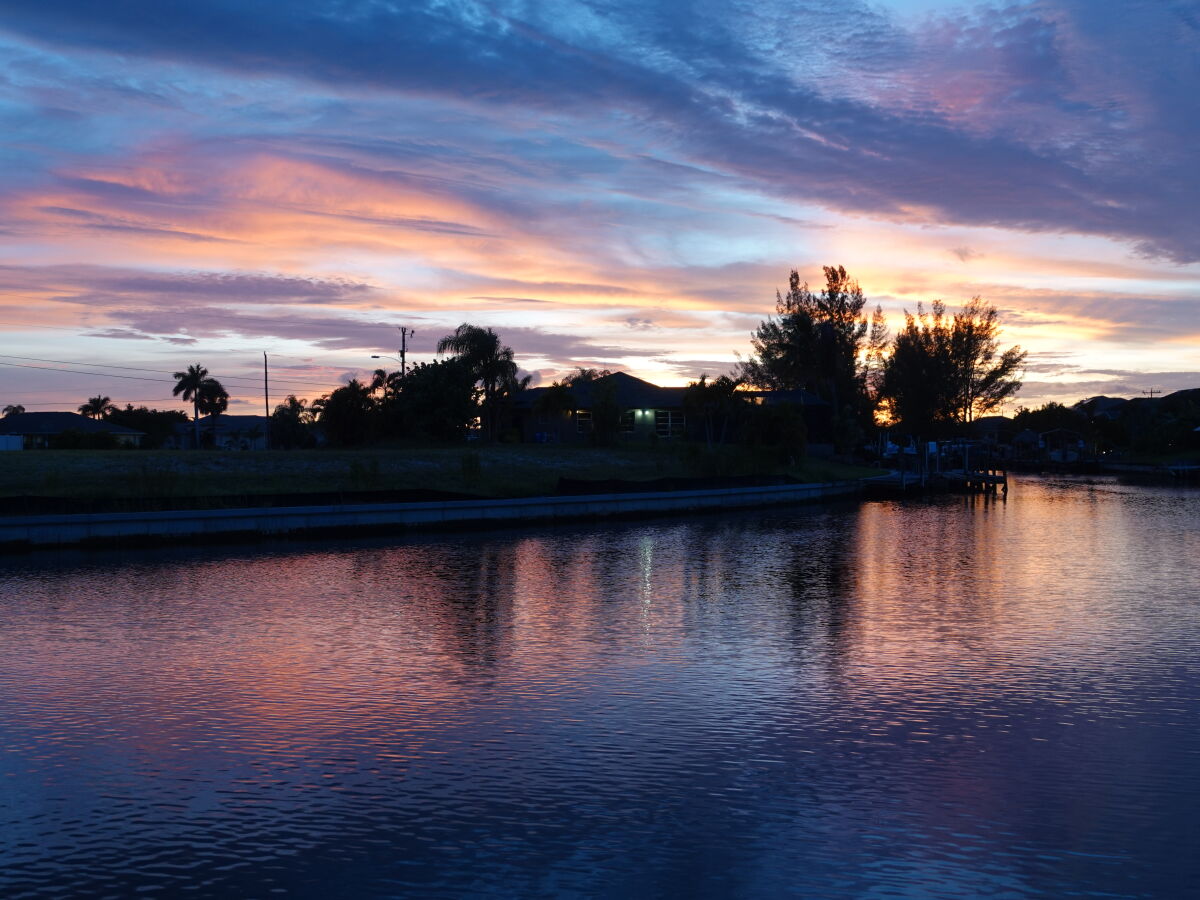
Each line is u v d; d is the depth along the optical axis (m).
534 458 62.44
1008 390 97.19
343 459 52.47
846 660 16.84
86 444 71.06
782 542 38.22
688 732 12.75
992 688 14.98
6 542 32.81
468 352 75.69
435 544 36.81
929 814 10.05
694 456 66.38
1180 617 21.06
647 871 8.77
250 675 15.72
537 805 10.28
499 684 15.18
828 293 106.75
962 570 29.36
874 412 109.69
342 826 9.77
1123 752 11.98
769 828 9.70
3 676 15.64
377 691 14.73
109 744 12.26
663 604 22.81
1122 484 94.31
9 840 9.44
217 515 36.59
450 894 8.36
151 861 8.99
